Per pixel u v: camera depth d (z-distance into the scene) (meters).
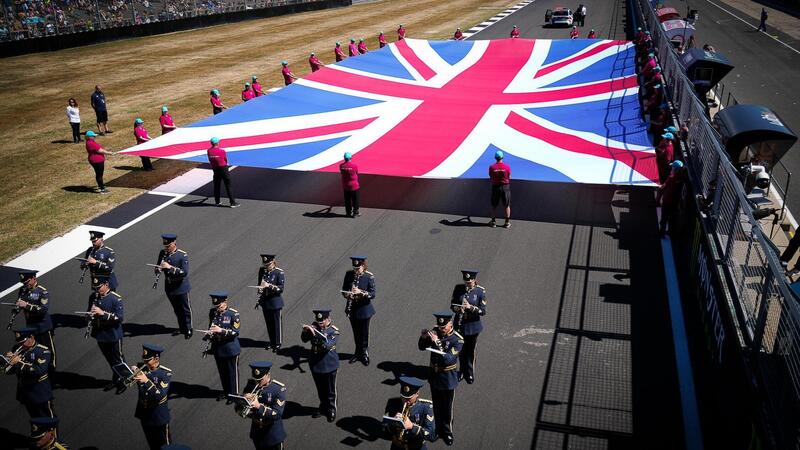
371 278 9.91
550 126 17.44
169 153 16.88
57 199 17.95
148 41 45.91
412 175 15.04
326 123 18.89
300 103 20.36
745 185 14.08
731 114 16.28
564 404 8.93
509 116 18.64
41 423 7.32
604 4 58.88
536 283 12.26
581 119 17.64
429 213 16.08
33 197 18.19
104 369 10.30
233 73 34.44
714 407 8.34
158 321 11.52
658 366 9.67
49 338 10.40
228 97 28.97
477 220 15.52
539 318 11.06
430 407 7.25
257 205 17.05
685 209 12.57
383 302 11.80
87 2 44.97
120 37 46.19
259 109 19.89
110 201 17.69
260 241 14.68
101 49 42.72
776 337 6.70
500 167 14.33
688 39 29.91
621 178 13.80
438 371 8.23
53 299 12.53
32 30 41.47
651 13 32.38
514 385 9.38
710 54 22.05
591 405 8.88
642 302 11.45
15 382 10.18
